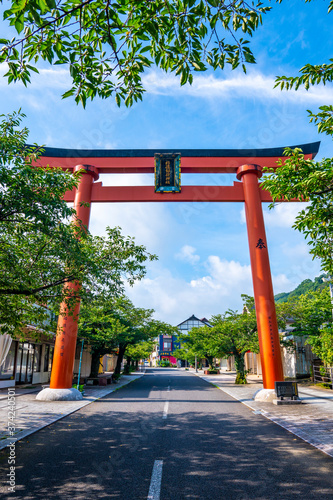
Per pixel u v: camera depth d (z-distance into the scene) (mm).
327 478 4633
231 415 10062
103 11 3521
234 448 6250
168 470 4988
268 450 6109
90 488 4277
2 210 6273
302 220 6570
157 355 84938
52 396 13008
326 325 18109
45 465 5219
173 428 8125
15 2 2988
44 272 8086
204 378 29141
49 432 7656
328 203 6359
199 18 3541
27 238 7543
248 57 3814
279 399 12219
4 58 3734
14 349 18312
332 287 17531
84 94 4285
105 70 4191
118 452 5969
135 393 16469
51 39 3693
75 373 27625
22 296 8008
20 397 13984
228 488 4273
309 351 23484
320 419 9023
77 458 5594
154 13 3490
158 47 3828
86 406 11930
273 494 4078
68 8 3439
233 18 3686
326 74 4719
